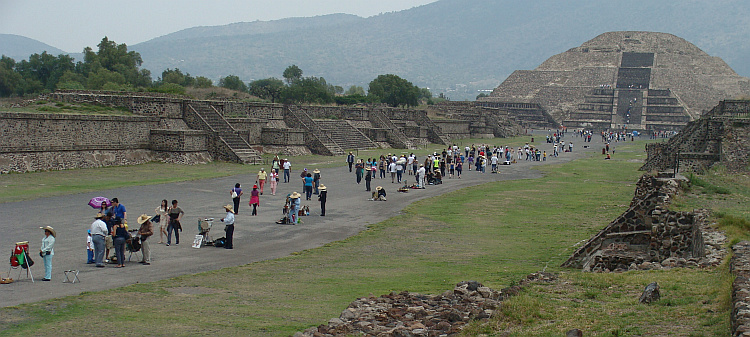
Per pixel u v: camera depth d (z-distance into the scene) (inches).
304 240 1337.4
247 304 794.8
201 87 5920.3
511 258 1166.3
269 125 3932.1
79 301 796.0
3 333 647.8
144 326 681.0
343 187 2308.1
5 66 5497.1
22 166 2292.1
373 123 5009.8
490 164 3789.4
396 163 2733.8
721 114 3494.1
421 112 5649.6
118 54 6186.0
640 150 5359.3
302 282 939.3
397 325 649.6
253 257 1152.8
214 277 971.9
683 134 3137.3
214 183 2228.1
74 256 1095.0
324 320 713.0
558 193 2265.0
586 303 676.1
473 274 999.0
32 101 2942.9
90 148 2581.2
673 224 1031.6
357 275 999.6
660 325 575.5
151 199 1770.4
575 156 4574.3
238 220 1547.7
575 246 1274.6
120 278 951.6
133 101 3038.9
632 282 757.9
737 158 2464.3
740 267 685.3
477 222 1614.2
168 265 1063.0
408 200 2021.4
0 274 954.1
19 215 1451.8
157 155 2878.9
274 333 655.8
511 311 642.8
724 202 1208.8
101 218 1068.5
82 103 2992.1
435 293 841.5
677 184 1315.2
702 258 855.1
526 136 7239.2
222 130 3253.0
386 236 1398.9
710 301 629.6
